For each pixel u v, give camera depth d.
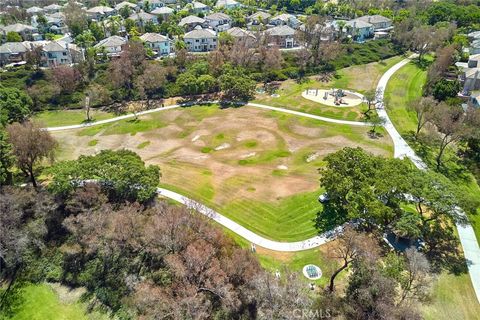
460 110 77.75
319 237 56.06
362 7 184.62
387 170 56.09
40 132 68.06
